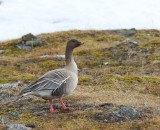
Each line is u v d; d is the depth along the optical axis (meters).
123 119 20.88
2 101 25.64
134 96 25.66
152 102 24.19
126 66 35.38
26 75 33.00
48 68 37.44
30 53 47.19
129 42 43.59
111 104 23.08
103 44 49.34
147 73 33.28
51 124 20.45
